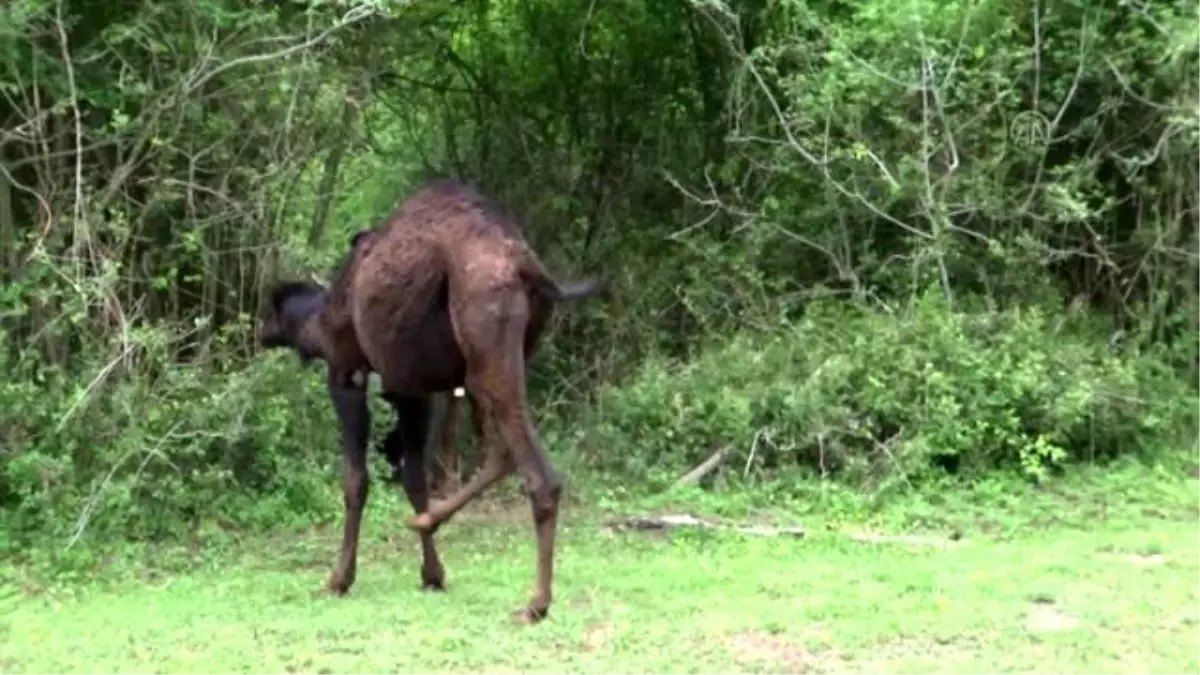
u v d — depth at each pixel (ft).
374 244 31.63
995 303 50.83
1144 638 29.45
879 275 51.93
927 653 28.71
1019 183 51.11
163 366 40.37
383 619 30.91
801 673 27.37
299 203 44.65
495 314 29.35
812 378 46.26
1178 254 51.19
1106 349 49.67
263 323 35.60
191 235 40.86
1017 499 43.24
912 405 45.60
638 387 49.44
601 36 60.44
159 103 40.29
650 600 32.55
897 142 50.55
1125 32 50.03
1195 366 51.34
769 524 41.63
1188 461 47.32
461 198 31.04
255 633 30.17
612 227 59.21
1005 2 50.44
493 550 38.75
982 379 45.91
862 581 34.40
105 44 40.73
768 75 55.06
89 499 37.83
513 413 29.58
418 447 33.63
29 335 40.42
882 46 49.85
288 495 42.63
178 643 29.60
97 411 39.09
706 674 27.25
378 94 53.42
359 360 32.94
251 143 43.11
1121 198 52.42
